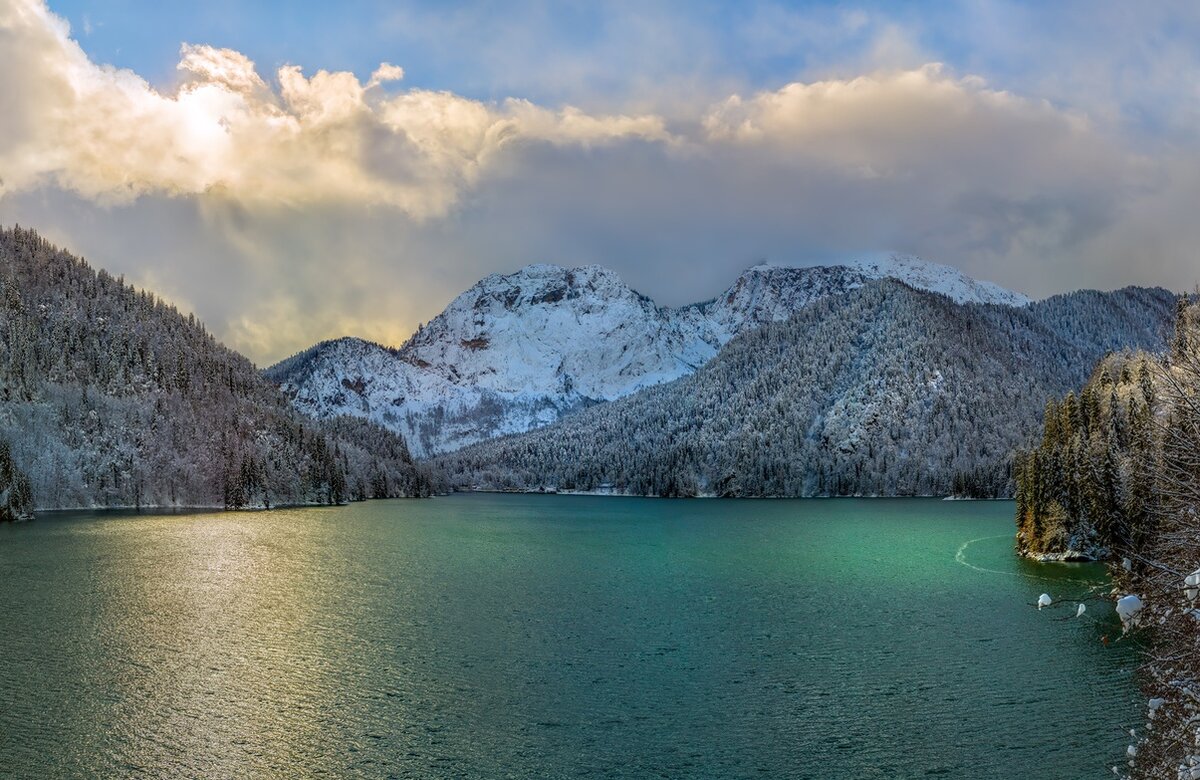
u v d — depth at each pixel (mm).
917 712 54594
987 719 52969
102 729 52125
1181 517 32781
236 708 55875
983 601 91250
